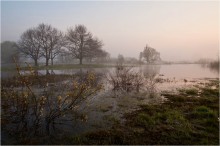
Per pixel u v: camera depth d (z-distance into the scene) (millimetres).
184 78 21875
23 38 48000
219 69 42125
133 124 6516
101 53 59156
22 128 5887
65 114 7234
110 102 9633
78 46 54844
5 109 6809
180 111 7922
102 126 6387
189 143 5168
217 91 12492
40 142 5203
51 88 9781
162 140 5348
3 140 5270
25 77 6629
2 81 15469
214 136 5555
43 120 6652
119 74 15570
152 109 8273
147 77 19797
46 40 48656
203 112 7535
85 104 9055
